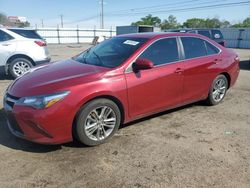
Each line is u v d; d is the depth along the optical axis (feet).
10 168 11.04
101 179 10.38
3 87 24.73
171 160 11.73
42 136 11.62
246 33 107.65
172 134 14.34
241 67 40.55
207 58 17.54
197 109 18.37
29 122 11.48
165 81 15.01
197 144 13.23
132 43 15.10
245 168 11.19
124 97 13.41
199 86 17.30
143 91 14.10
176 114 17.30
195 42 17.29
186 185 10.05
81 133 12.28
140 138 13.82
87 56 16.01
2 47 26.76
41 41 28.86
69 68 13.96
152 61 14.64
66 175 10.62
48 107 11.37
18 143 13.16
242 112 17.98
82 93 11.96
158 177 10.52
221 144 13.28
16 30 27.96
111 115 13.25
